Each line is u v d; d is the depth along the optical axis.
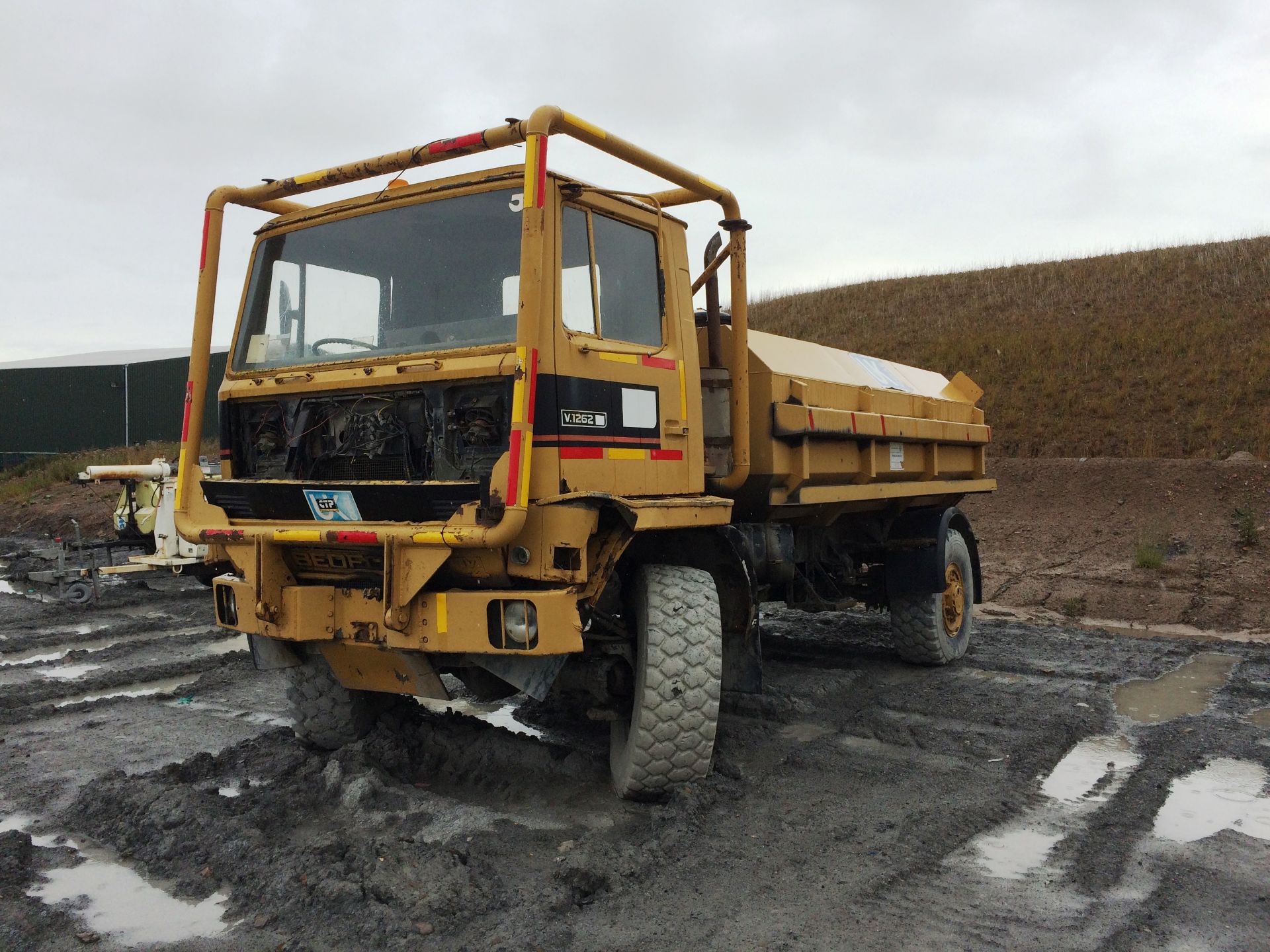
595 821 4.27
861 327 31.64
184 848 3.92
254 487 4.48
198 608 10.58
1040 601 10.55
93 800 4.47
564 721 5.90
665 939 3.20
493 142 4.16
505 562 3.94
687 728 4.28
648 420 4.51
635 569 4.66
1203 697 6.53
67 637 8.90
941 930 3.26
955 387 9.18
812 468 5.72
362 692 5.16
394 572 3.93
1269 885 3.61
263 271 4.96
